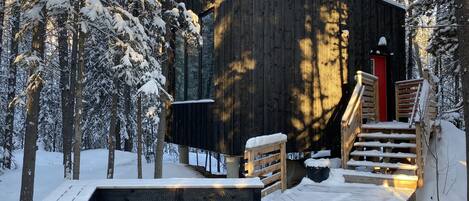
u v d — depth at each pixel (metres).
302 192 9.01
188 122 13.86
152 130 25.41
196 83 13.60
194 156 31.42
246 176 7.85
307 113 12.02
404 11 15.08
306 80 12.07
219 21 12.02
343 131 10.30
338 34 12.80
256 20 11.40
